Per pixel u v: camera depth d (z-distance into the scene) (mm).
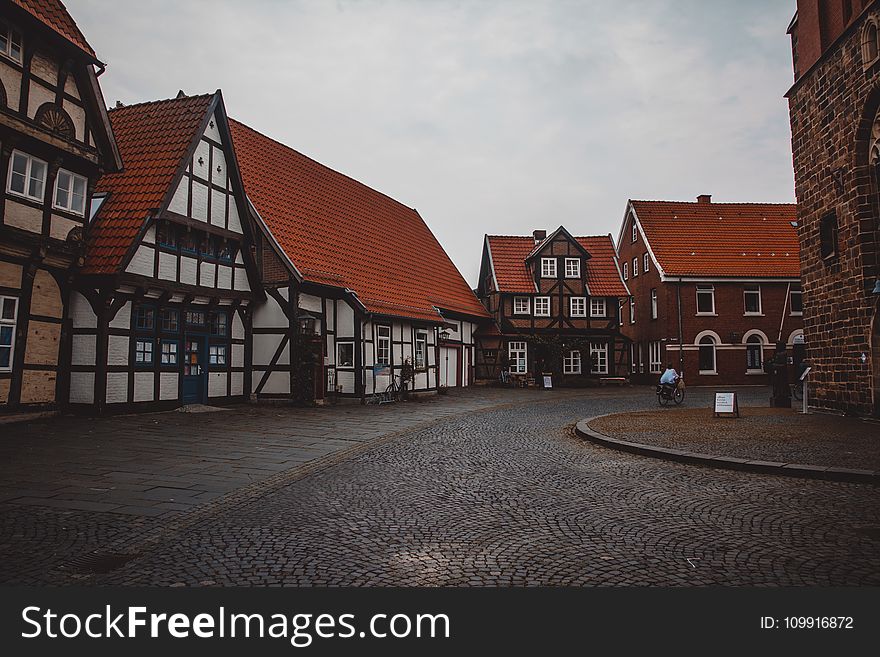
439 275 33500
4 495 7227
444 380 31094
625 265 42938
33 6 13789
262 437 12445
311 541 5660
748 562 5051
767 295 36094
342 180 29812
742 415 16172
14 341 13711
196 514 6594
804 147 16969
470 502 7191
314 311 21000
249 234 19891
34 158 13992
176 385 17484
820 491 7570
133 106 19312
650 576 4773
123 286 15602
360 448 11320
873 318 14141
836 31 15539
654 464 9680
